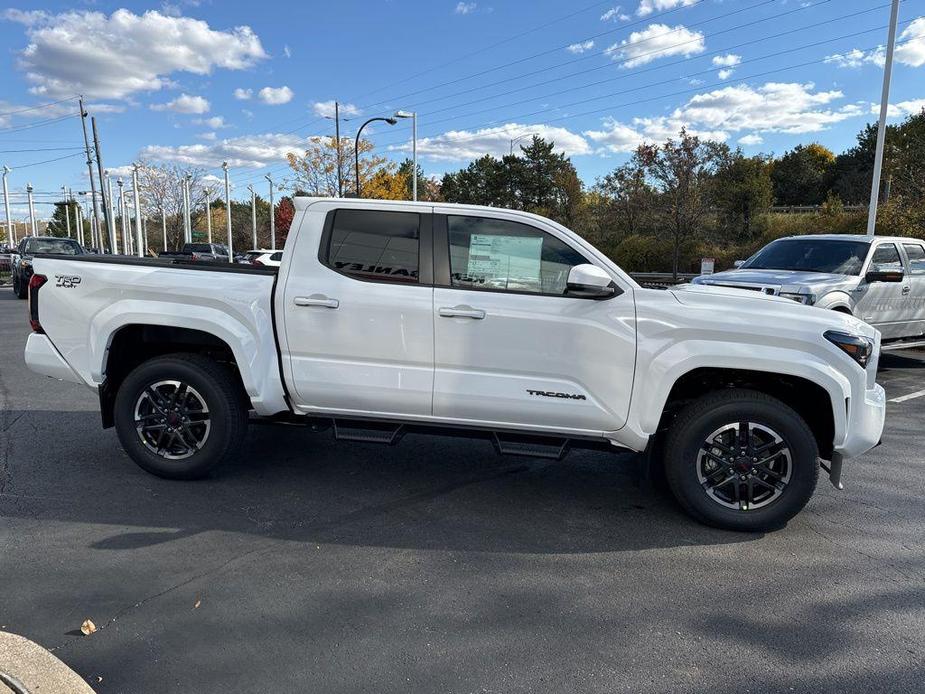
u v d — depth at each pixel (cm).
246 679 262
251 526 406
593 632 301
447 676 267
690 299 418
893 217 2025
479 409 429
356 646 286
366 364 438
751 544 399
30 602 313
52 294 474
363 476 500
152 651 279
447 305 424
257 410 455
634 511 446
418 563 365
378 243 439
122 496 447
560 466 535
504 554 378
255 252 3450
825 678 271
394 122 3538
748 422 405
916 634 304
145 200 6700
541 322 416
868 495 485
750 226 4228
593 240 4722
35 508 424
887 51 1644
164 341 473
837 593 340
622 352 411
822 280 892
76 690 243
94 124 4319
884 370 1062
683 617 315
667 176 3731
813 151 7619
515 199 6531
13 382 819
